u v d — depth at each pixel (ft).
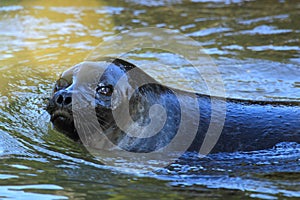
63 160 65.72
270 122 69.51
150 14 125.59
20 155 66.80
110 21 120.57
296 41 109.40
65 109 65.51
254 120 69.56
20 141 70.38
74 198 56.85
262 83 91.66
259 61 99.86
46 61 98.89
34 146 69.10
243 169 64.18
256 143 67.46
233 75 94.43
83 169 63.67
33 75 92.63
